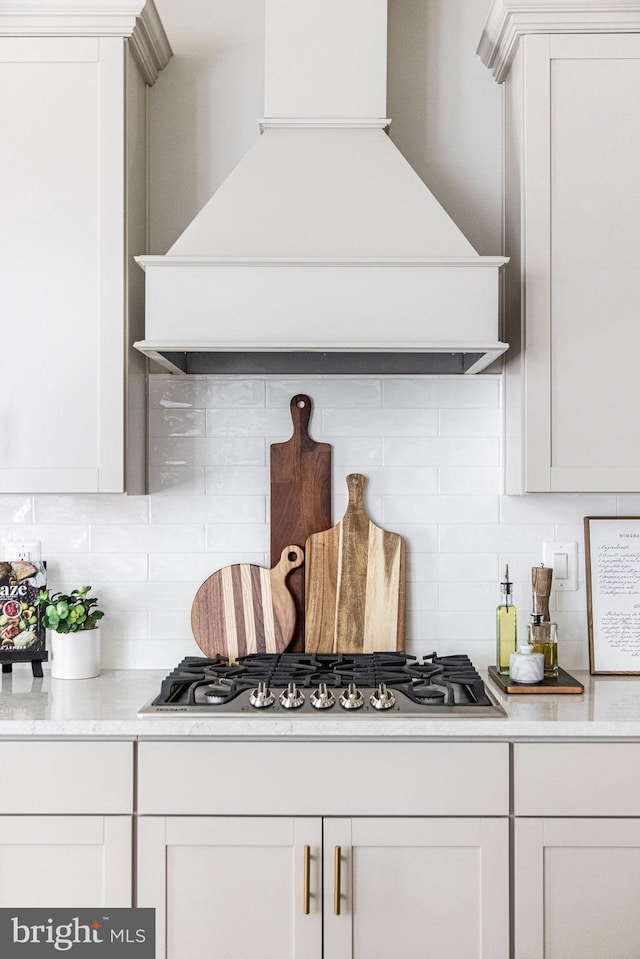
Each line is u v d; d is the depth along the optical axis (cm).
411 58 237
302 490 236
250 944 184
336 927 184
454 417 237
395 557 235
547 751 184
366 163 204
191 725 183
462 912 184
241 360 234
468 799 184
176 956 184
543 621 223
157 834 184
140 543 236
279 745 184
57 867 185
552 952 184
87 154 204
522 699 203
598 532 235
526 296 205
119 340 204
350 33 211
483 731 183
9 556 235
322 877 184
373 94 210
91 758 185
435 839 183
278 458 236
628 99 205
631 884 184
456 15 237
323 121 207
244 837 184
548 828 184
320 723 182
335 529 236
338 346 192
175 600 237
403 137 237
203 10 237
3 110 204
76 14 202
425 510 237
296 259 189
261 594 235
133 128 216
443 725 183
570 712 191
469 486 237
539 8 203
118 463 204
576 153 205
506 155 230
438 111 237
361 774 184
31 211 204
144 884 184
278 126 209
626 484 205
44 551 236
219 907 184
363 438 237
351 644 233
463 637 237
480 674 231
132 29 203
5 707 195
